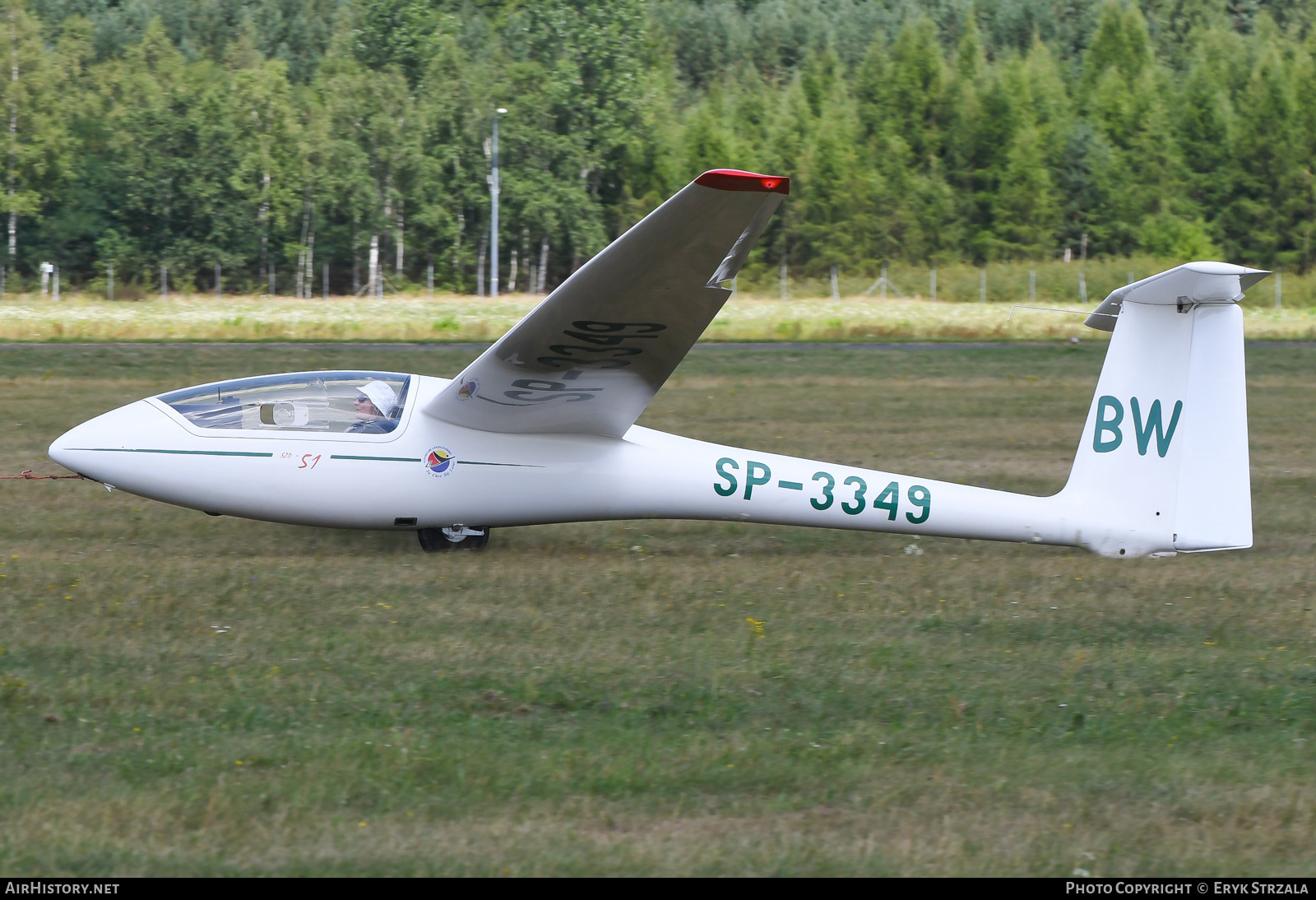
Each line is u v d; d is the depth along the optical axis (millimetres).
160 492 26422
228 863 12836
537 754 15656
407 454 26703
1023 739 16672
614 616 22078
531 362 25375
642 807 14344
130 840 13227
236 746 15633
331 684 18016
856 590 24594
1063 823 14219
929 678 19078
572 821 13961
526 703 17531
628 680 18625
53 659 18781
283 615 21469
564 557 27422
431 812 14055
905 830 13945
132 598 22250
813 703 17828
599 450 27562
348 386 27219
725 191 21688
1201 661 20141
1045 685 18797
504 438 27219
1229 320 27375
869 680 18859
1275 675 19562
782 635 21156
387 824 13758
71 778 14578
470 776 14930
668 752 15797
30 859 12773
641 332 25000
